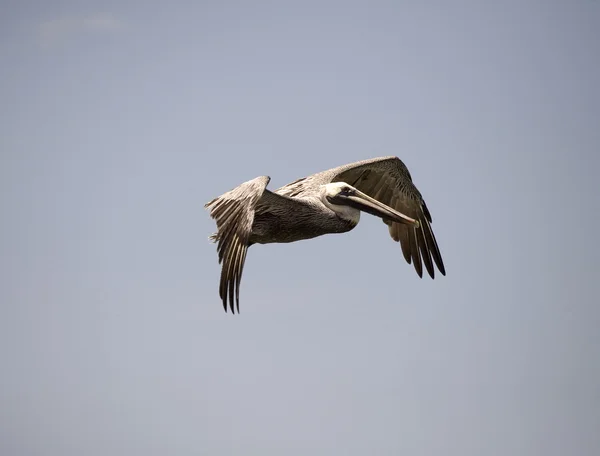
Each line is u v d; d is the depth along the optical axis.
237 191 12.98
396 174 16.67
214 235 14.73
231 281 12.31
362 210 15.45
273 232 15.07
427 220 17.02
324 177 15.91
